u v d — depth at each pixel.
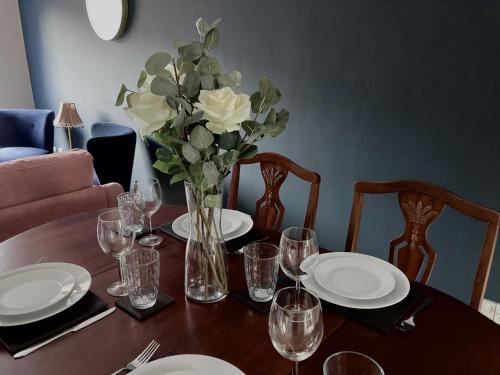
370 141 2.10
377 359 0.77
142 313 0.90
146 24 3.07
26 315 0.86
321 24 2.12
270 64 2.39
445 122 1.84
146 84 0.85
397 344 0.81
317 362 0.76
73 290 0.95
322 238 2.45
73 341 0.82
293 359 0.67
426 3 1.77
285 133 2.44
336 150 2.24
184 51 0.81
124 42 3.32
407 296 0.97
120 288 1.01
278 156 1.60
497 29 1.62
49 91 4.50
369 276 1.03
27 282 0.98
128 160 3.01
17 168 1.72
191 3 2.70
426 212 1.25
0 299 0.92
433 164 1.92
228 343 0.82
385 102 2.00
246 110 0.78
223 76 0.87
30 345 0.80
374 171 2.13
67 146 4.52
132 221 1.21
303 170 1.52
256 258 0.96
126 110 0.78
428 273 1.25
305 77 2.26
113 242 1.00
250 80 2.52
